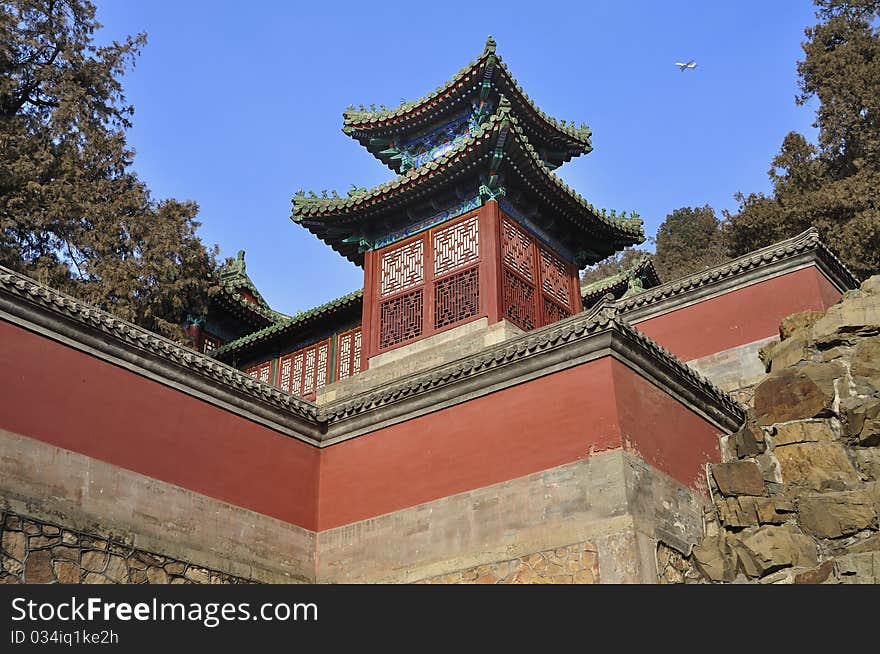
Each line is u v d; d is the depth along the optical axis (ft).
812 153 123.75
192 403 59.06
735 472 57.98
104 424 53.42
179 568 54.19
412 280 84.12
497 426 58.34
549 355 57.67
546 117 93.40
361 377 81.66
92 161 115.03
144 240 110.22
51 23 117.08
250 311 119.96
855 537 52.08
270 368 105.70
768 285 71.87
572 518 52.65
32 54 116.57
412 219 86.28
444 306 80.89
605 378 54.90
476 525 56.44
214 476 58.44
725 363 71.20
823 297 70.28
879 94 117.91
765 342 69.97
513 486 55.88
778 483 56.90
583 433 54.34
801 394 59.52
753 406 62.03
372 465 63.26
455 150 80.28
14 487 47.96
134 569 51.88
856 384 58.65
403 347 81.46
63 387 52.06
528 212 86.12
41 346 51.78
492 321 77.15
